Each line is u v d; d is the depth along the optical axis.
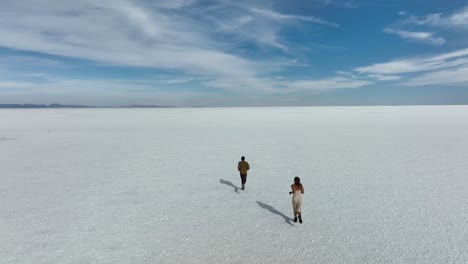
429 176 12.67
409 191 10.65
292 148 20.67
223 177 13.09
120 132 32.00
